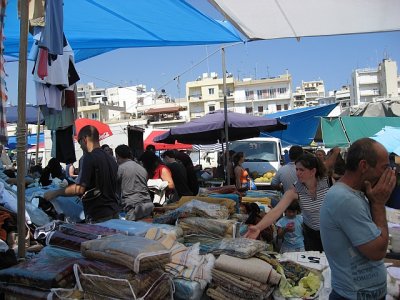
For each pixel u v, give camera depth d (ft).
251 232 12.69
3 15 10.77
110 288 9.09
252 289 10.42
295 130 53.47
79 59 26.53
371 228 7.11
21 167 10.57
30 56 13.34
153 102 294.87
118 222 12.80
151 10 17.37
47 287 9.13
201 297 11.00
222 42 22.07
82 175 13.78
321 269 11.47
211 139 40.32
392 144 31.68
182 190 24.21
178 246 11.86
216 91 279.69
